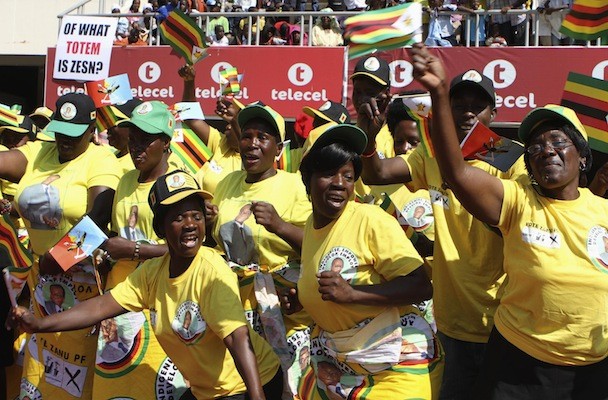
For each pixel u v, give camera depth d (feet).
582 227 12.82
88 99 19.12
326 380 14.46
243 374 14.14
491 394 13.48
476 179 12.82
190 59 22.39
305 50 38.65
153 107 18.35
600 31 16.65
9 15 54.49
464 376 16.30
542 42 38.81
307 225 14.79
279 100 38.91
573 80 15.60
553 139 12.87
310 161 14.07
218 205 18.19
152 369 17.93
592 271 12.68
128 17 43.45
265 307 16.52
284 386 16.35
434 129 12.41
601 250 12.75
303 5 45.60
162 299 15.21
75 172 19.01
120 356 17.99
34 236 19.26
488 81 16.33
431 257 17.98
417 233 17.78
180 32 22.41
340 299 13.34
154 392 17.89
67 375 18.95
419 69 12.07
